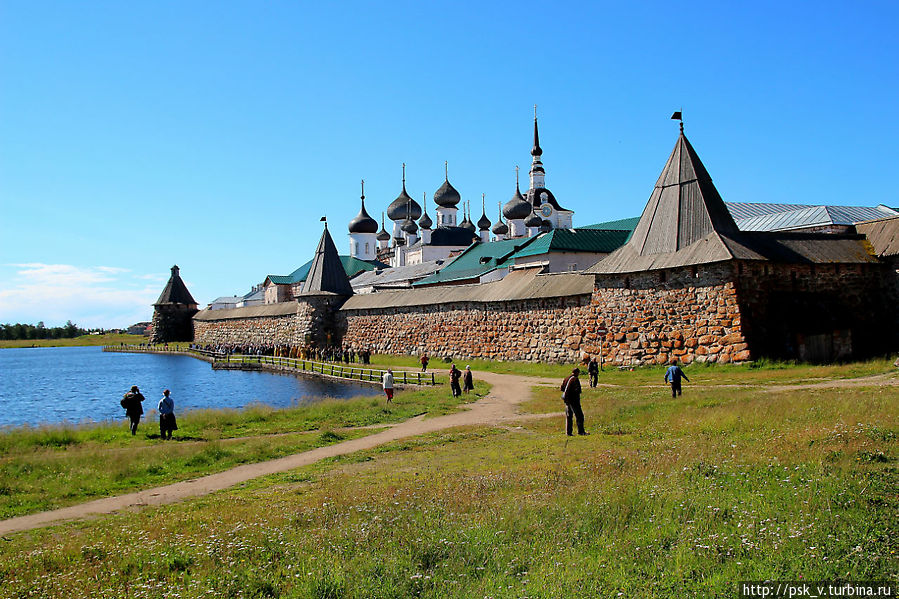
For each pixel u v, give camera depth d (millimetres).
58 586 8680
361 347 59281
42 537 11422
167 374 62250
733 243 30031
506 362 42125
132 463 17188
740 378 26125
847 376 24234
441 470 14438
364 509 10945
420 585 7906
